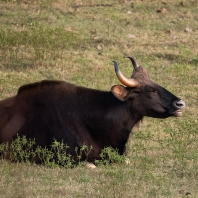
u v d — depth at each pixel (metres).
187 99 47.62
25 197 29.58
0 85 48.00
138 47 58.78
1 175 32.06
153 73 52.97
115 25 63.84
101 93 35.00
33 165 33.88
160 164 35.00
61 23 63.53
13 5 67.12
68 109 34.50
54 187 30.91
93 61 55.06
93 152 34.34
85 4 68.88
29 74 51.47
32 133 34.28
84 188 30.84
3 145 33.91
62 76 51.25
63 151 33.97
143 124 42.09
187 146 38.19
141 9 67.75
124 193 30.12
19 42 55.84
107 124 34.56
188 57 56.84
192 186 31.83
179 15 66.69
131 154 36.66
